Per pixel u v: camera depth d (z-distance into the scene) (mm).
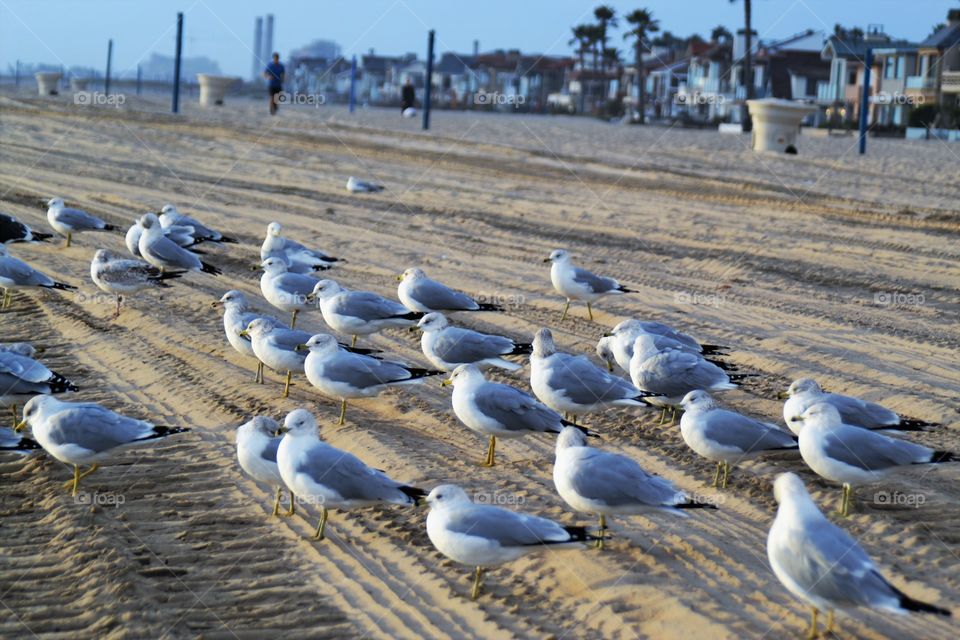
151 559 4387
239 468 4996
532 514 4629
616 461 4402
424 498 4512
